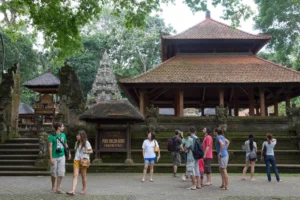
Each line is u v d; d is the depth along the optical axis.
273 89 26.92
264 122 18.89
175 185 11.12
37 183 11.67
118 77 24.25
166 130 18.94
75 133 17.83
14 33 18.30
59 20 16.05
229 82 23.38
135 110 15.84
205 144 11.14
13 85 19.61
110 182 11.89
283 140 17.61
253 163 12.52
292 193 9.57
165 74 24.69
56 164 9.51
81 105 19.80
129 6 16.27
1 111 18.45
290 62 41.84
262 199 8.57
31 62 47.34
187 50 28.36
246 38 26.92
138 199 8.55
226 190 10.05
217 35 27.56
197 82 23.47
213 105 36.69
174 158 13.61
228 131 18.84
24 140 18.05
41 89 26.84
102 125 17.14
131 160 15.65
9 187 10.68
